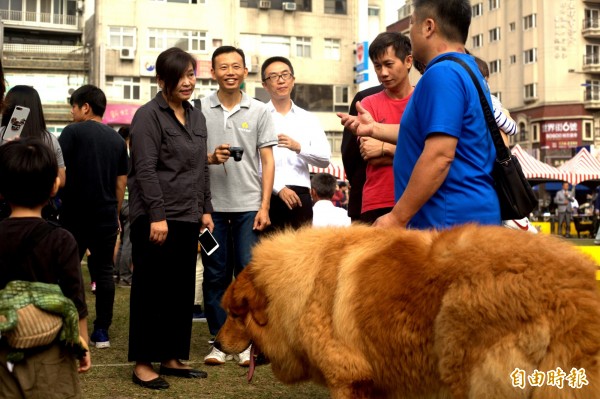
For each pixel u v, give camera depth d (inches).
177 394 174.1
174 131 184.7
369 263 112.1
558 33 2058.3
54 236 115.8
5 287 109.7
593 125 2080.5
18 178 114.8
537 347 93.4
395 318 106.7
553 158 1957.4
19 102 181.0
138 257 183.8
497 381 94.9
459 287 100.1
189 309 192.7
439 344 101.3
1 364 108.8
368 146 186.7
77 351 112.9
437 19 137.6
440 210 130.0
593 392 91.0
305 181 235.3
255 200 214.4
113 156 237.6
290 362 126.5
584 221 976.9
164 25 1608.0
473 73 131.4
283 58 238.4
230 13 1638.8
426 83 129.2
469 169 129.8
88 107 240.8
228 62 214.5
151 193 177.3
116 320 280.1
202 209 193.3
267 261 127.6
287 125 236.2
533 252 99.0
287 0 1668.3
